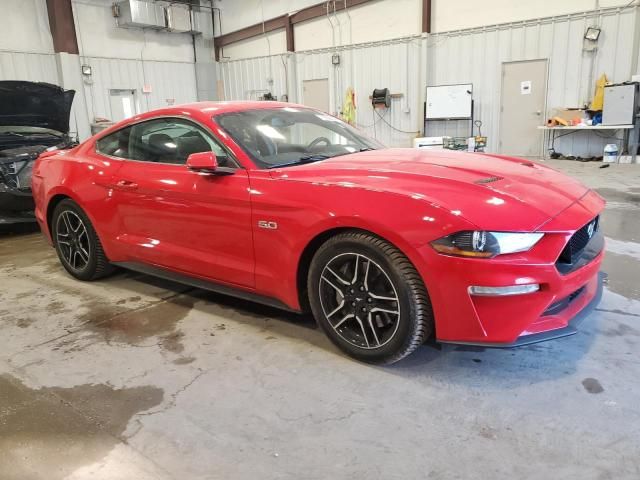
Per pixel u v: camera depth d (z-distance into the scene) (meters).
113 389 2.13
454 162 2.42
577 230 1.94
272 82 15.09
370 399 1.99
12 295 3.34
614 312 2.70
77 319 2.89
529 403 1.92
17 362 2.40
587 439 1.70
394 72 12.23
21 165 4.97
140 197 2.91
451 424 1.81
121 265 3.28
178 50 15.67
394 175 2.16
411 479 1.55
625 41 9.21
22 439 1.81
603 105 9.02
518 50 10.39
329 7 13.02
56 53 12.91
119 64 14.23
